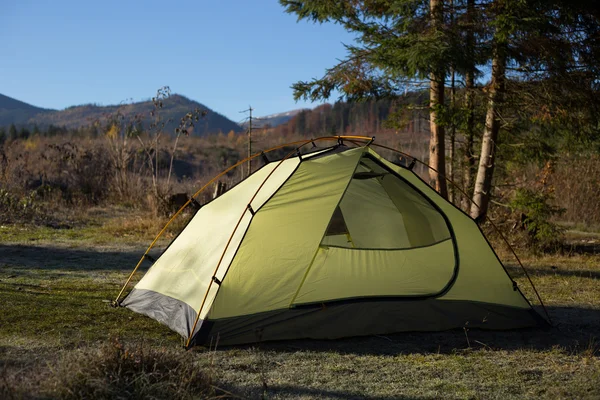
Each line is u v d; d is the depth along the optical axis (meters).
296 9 11.41
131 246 10.98
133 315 6.16
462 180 13.17
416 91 11.84
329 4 10.87
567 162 16.95
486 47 9.97
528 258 10.54
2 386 3.64
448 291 6.34
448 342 5.64
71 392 3.65
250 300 5.56
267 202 5.69
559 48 10.20
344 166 5.91
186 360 4.20
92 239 11.62
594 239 13.21
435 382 4.52
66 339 5.20
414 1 9.87
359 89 11.43
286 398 4.11
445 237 6.43
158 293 6.23
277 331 5.54
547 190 12.95
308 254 5.85
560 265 9.90
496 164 12.59
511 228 11.66
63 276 8.10
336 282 6.17
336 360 5.01
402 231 6.66
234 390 4.18
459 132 12.82
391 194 6.46
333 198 5.86
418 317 6.06
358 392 4.27
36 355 4.70
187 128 16.89
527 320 6.21
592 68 10.57
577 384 4.53
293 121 69.94
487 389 4.41
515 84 10.73
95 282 7.77
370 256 6.48
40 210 14.18
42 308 6.21
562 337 5.88
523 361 5.10
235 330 5.38
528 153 11.70
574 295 7.70
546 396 4.29
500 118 10.95
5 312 5.96
